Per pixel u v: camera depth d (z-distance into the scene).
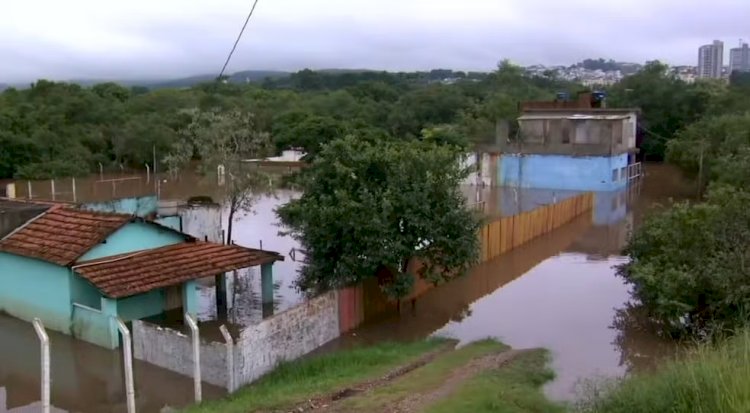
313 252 19.95
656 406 8.34
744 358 8.28
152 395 15.31
